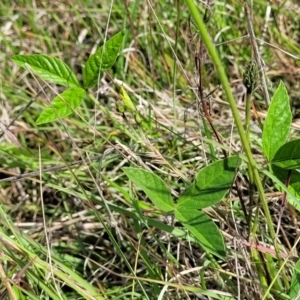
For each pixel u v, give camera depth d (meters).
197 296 0.31
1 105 0.48
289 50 0.48
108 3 0.54
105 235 0.39
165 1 0.52
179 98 0.46
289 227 0.35
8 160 0.42
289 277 0.29
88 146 0.43
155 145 0.40
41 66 0.28
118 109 0.31
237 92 0.48
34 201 0.43
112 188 0.39
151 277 0.30
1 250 0.28
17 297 0.28
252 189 0.26
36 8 0.56
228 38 0.49
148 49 0.48
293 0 0.52
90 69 0.28
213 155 0.31
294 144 0.24
